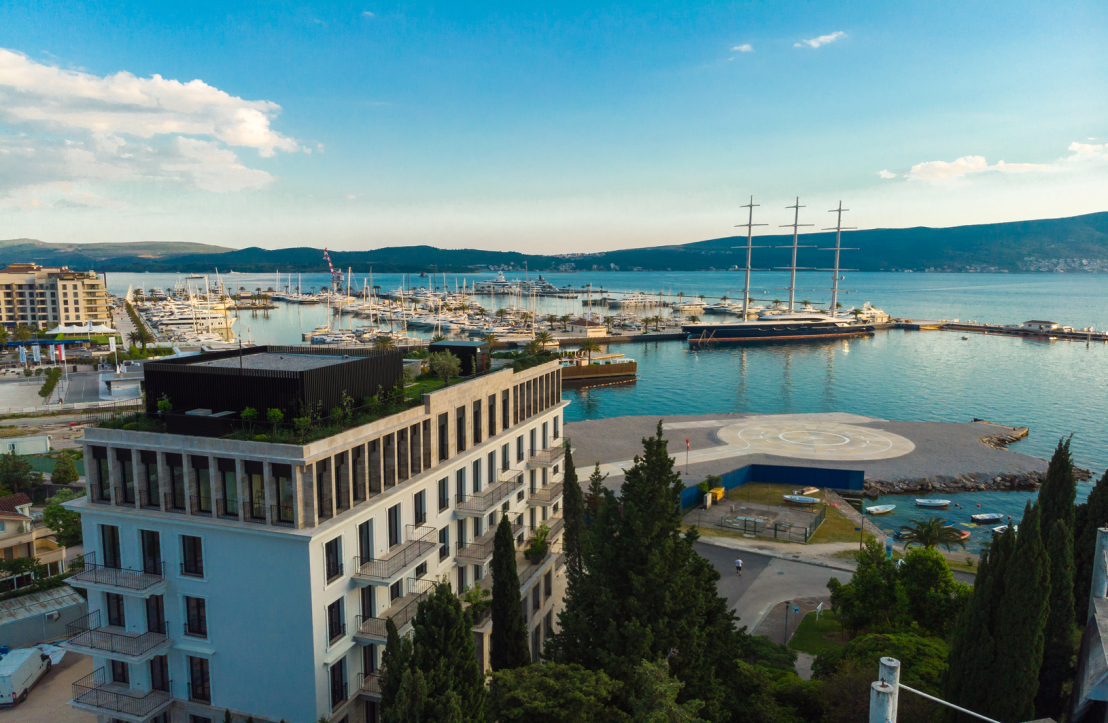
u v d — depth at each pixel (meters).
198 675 37.62
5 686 45.12
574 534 57.47
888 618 51.66
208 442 34.94
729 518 86.38
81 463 97.56
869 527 85.81
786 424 136.00
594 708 28.81
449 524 46.84
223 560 35.56
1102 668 23.53
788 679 41.97
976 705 32.22
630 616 34.81
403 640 28.47
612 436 126.50
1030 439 134.38
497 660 39.34
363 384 41.53
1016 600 31.17
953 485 104.56
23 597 56.97
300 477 33.75
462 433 48.50
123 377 154.12
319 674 34.97
